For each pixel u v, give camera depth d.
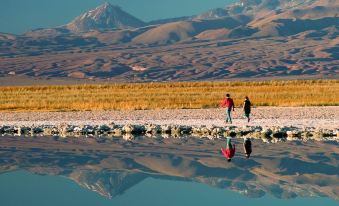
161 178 28.20
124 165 32.22
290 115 59.78
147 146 40.66
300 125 50.22
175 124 52.34
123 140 44.19
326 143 41.28
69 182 26.95
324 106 69.69
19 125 53.59
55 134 48.88
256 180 27.55
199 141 43.12
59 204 22.09
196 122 54.38
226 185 26.38
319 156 35.22
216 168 31.25
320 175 28.92
